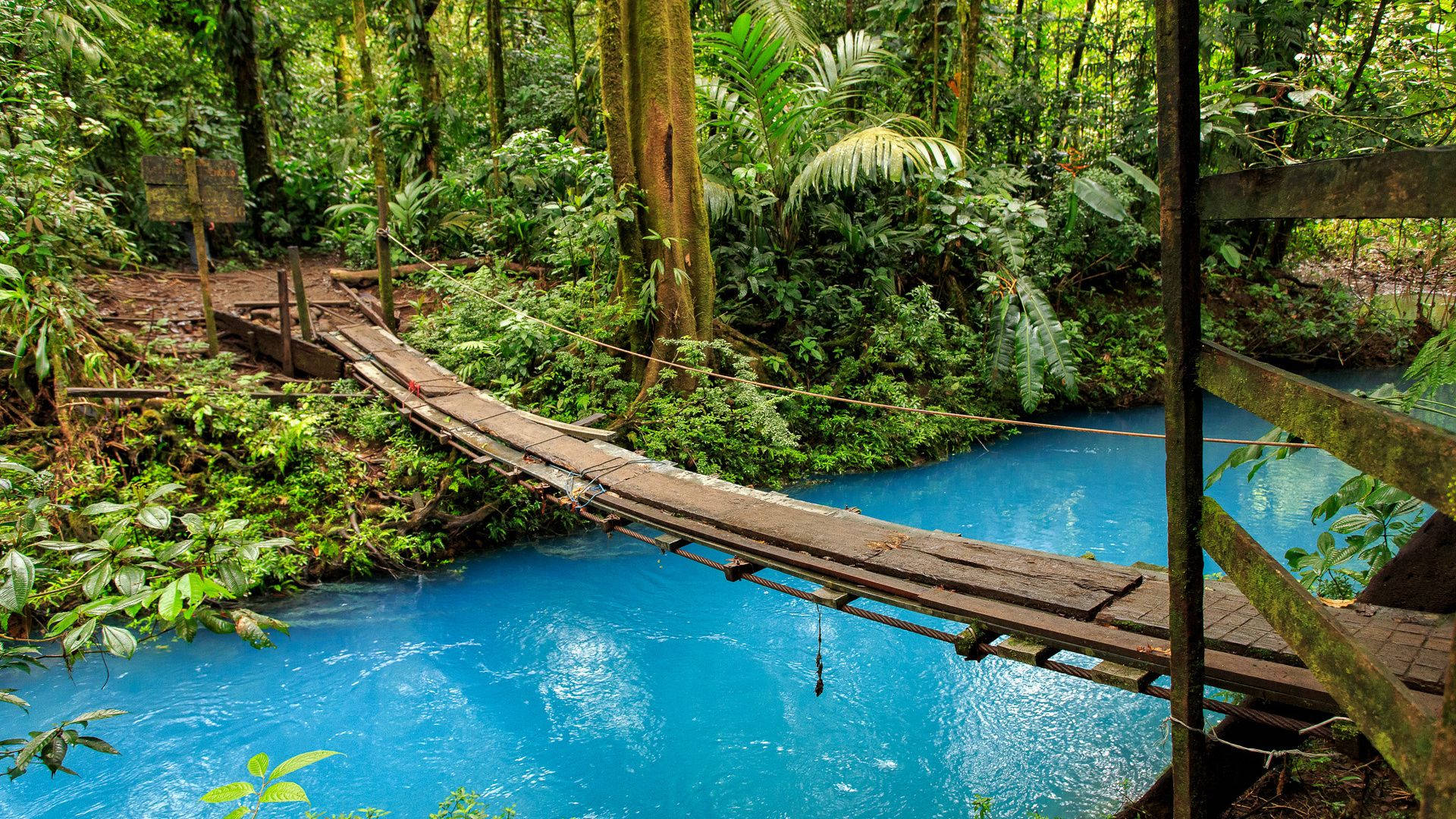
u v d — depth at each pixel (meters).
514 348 8.30
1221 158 9.17
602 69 7.84
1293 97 4.53
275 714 4.80
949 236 10.09
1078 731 4.47
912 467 9.22
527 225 11.22
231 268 11.47
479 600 6.12
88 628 2.10
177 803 4.08
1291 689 2.30
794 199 9.36
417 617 5.90
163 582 2.38
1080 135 13.52
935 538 4.03
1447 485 1.00
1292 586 1.48
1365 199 1.22
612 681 5.13
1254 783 3.03
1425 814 0.98
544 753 4.47
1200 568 1.95
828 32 13.02
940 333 10.31
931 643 5.49
